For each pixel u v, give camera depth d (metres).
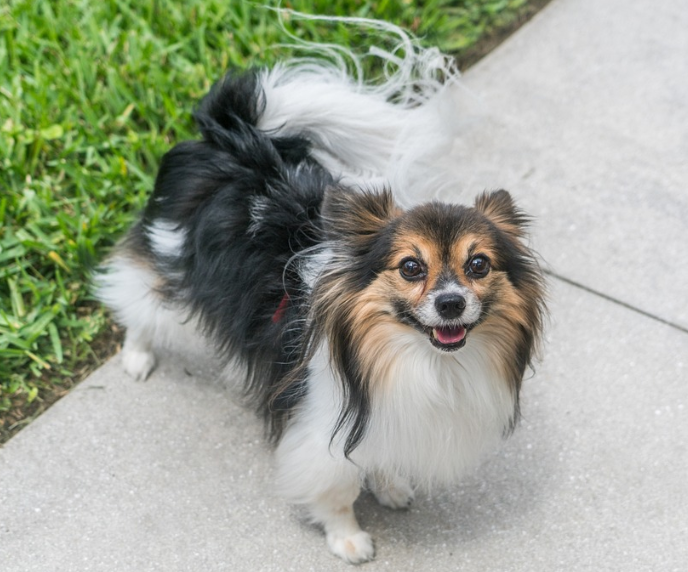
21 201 1.19
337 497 0.97
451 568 0.99
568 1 1.61
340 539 0.99
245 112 1.03
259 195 0.98
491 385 0.91
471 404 0.92
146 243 1.05
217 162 1.01
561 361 1.14
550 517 1.02
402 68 1.07
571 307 1.18
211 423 1.08
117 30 1.38
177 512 1.02
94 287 1.14
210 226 0.99
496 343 0.90
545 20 1.58
